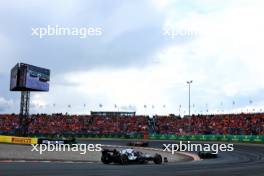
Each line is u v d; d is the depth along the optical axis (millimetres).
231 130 68750
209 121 77125
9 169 17719
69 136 81375
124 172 17875
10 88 57375
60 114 91188
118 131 82125
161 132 78750
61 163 25703
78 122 86688
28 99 57656
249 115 74250
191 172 18625
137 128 82375
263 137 60875
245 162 31969
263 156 42750
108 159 28203
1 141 43844
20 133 56906
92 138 80125
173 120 83062
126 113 100812
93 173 16797
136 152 28812
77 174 16016
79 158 34625
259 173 18906
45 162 27047
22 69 53938
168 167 22828
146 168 21406
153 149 52531
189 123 76562
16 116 87438
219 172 19016
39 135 76750
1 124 84250
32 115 89062
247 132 65938
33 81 55219
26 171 16766
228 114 78125
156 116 86625
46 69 57906
